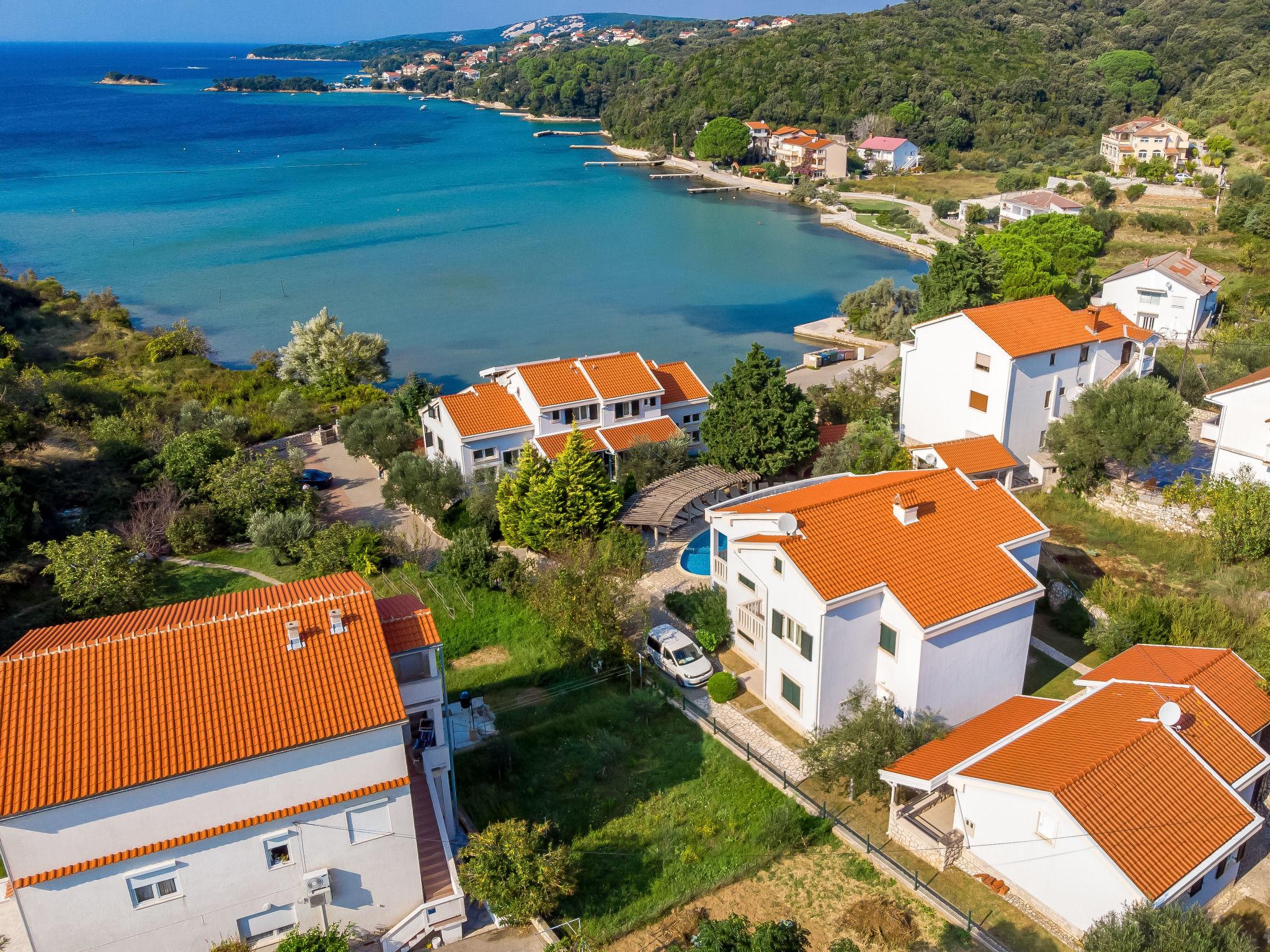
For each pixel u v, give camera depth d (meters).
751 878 29.14
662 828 31.22
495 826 28.05
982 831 28.75
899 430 63.44
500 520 53.56
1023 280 96.75
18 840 22.45
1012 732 31.09
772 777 33.41
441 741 29.38
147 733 24.12
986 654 35.12
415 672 28.94
